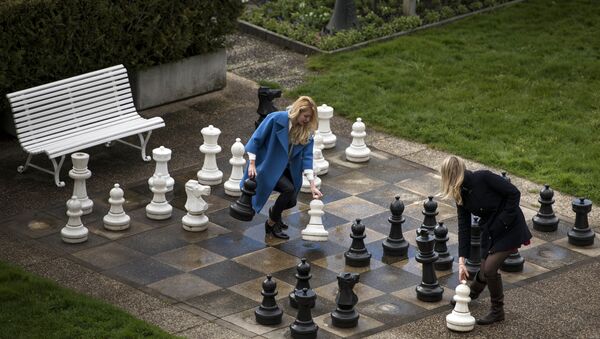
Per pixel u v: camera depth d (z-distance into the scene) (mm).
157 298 12875
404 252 14086
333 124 18719
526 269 13875
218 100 19734
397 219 14031
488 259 12234
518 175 16781
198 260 13844
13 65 17094
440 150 17672
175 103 19578
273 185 14062
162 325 12227
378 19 23234
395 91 20031
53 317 12109
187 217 14625
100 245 14211
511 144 17891
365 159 17094
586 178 16625
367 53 21812
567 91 20062
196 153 17375
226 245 14250
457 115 18969
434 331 12289
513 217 12016
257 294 13031
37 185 16078
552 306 12945
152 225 14805
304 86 20109
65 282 13211
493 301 12469
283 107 19312
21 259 13758
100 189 15969
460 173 11898
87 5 17797
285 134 13930
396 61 21438
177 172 16594
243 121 18781
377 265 13836
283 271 13609
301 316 11953
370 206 15570
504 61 21438
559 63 21266
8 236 14406
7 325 11922
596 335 12297
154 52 18953
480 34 22953
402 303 12930
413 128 18438
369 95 19766
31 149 15938
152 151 17328
